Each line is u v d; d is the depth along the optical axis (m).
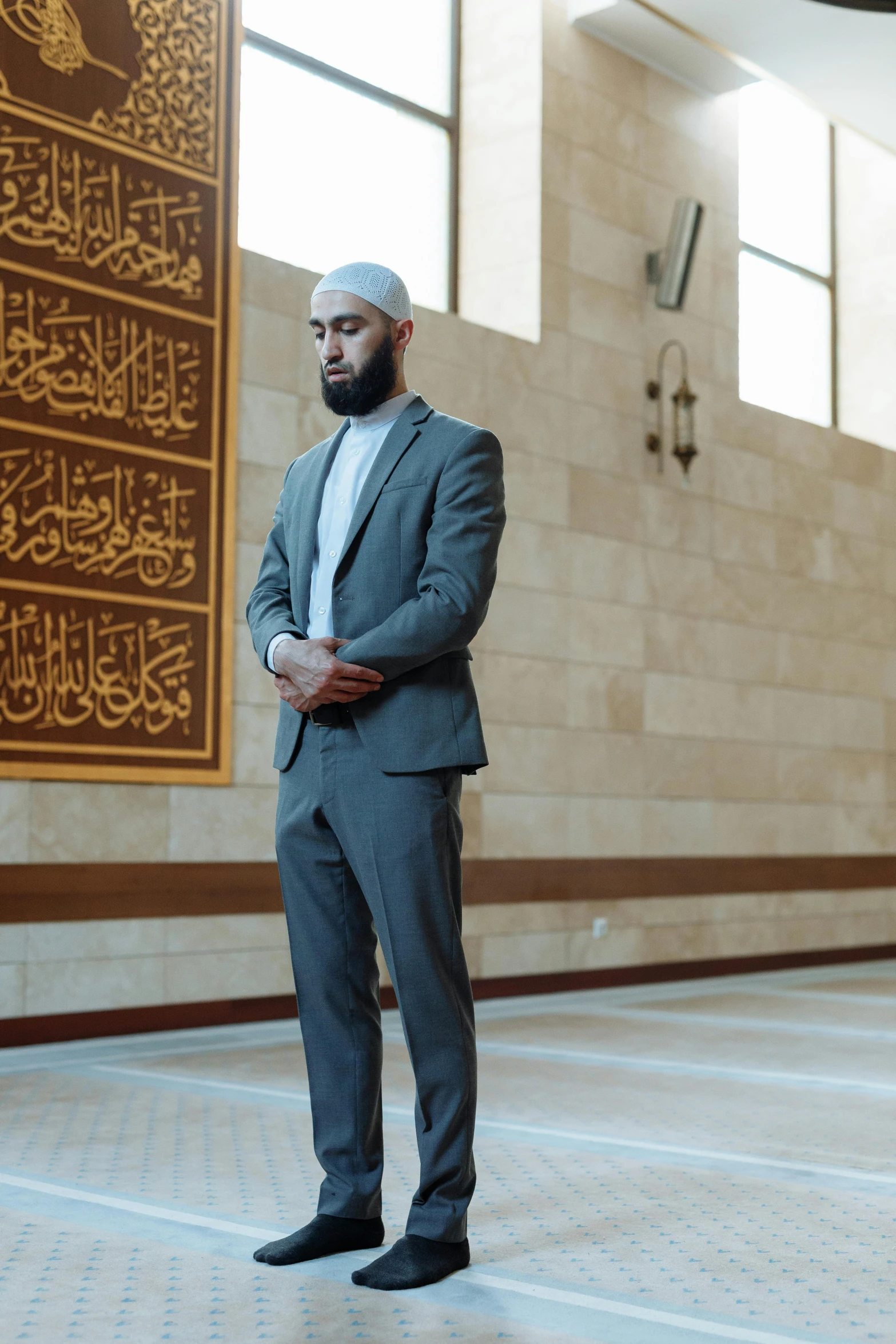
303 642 2.55
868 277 11.29
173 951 6.31
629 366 8.81
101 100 6.29
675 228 8.66
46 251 6.04
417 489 2.61
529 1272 2.59
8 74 5.95
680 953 8.84
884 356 11.19
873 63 9.06
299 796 2.66
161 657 6.33
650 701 8.77
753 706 9.48
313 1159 3.57
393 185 8.27
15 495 5.87
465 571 2.54
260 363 6.84
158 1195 3.17
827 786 10.03
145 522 6.32
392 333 2.68
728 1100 4.62
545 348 8.29
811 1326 2.31
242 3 7.44
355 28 8.12
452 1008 2.55
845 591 10.32
